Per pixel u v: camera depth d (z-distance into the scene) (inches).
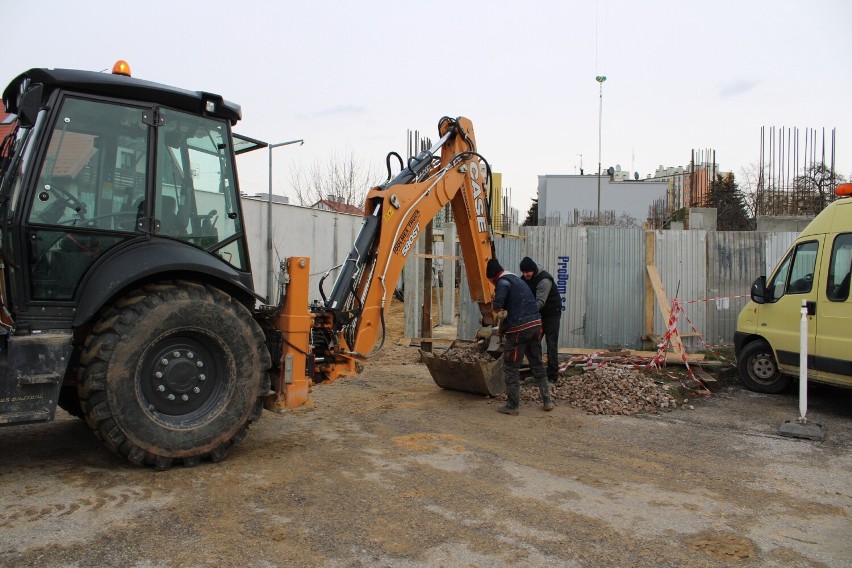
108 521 155.5
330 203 1066.1
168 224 200.4
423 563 137.3
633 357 365.4
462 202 300.8
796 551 148.6
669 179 1974.7
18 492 173.6
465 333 420.5
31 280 179.0
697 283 421.7
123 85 189.9
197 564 134.9
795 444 244.2
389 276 259.0
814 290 303.0
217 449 200.8
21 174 180.4
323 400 308.8
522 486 188.5
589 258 415.2
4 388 169.3
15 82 200.4
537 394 314.2
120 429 183.2
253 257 612.7
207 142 210.7
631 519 165.0
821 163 753.6
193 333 195.5
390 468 202.4
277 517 160.1
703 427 269.4
